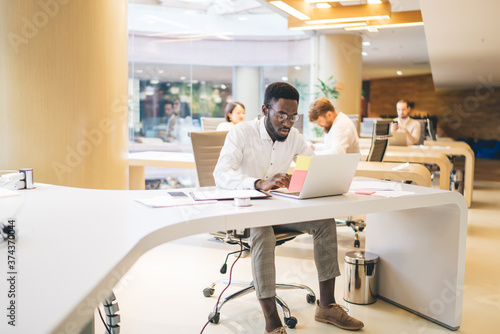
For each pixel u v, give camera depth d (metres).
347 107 9.47
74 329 0.86
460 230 2.23
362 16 5.30
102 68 2.90
